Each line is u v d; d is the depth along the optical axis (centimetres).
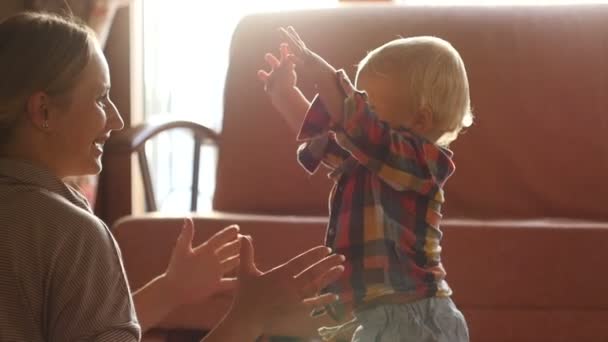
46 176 106
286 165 247
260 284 115
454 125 153
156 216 205
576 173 240
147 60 329
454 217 238
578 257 197
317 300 116
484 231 198
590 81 244
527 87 245
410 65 149
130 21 308
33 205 103
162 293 130
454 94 151
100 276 104
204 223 200
